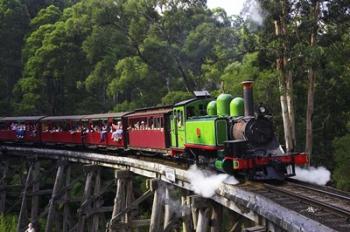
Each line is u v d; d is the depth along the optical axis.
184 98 31.72
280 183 13.98
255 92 25.80
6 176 33.03
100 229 25.78
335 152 24.39
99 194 22.77
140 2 36.06
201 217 14.35
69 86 41.84
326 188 13.24
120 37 36.34
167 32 37.31
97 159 23.94
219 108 16.00
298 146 27.25
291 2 23.06
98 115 26.62
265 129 14.78
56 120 29.81
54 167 29.11
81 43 41.78
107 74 36.59
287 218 9.66
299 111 27.59
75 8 38.19
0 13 46.25
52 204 25.59
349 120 27.12
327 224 9.54
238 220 15.84
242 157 14.09
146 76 34.81
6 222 29.53
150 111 20.98
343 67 25.62
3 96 42.72
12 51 46.50
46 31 42.84
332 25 23.25
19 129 33.31
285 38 22.75
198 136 16.19
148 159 21.05
